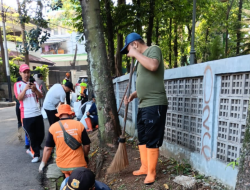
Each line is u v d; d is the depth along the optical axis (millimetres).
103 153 3570
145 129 2539
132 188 2568
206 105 2551
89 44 3605
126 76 5133
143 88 2469
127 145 4098
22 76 4055
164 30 14125
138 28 8172
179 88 3141
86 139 2963
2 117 9133
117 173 3031
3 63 15820
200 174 2627
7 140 5422
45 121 7852
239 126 2148
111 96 3697
